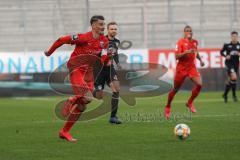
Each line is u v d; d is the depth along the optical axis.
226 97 56.62
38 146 27.88
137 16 85.44
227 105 53.06
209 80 73.81
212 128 34.34
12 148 27.41
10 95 70.94
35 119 42.56
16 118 43.66
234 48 57.00
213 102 56.97
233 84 56.78
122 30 84.19
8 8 83.56
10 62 71.19
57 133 33.25
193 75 43.88
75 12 83.81
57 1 84.12
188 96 66.31
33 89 71.19
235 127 34.84
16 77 71.19
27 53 71.56
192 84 72.88
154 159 23.55
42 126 37.38
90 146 27.50
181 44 43.22
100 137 30.94
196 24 86.00
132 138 30.31
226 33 85.50
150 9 86.25
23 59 71.44
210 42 84.81
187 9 86.44
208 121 38.56
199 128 34.41
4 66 71.06
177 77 43.09
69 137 29.61
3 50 83.44
